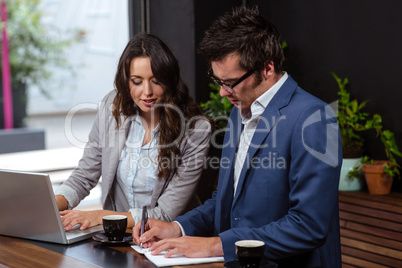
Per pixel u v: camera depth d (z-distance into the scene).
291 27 3.49
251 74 1.61
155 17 3.69
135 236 1.79
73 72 11.41
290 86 1.70
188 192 2.18
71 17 11.58
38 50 10.43
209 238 1.68
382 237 2.83
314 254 1.70
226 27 1.60
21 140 7.79
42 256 1.70
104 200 2.27
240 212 1.76
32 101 11.39
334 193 1.60
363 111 3.21
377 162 3.11
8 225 1.91
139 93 2.08
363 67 3.19
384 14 3.07
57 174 4.32
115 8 12.00
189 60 3.52
